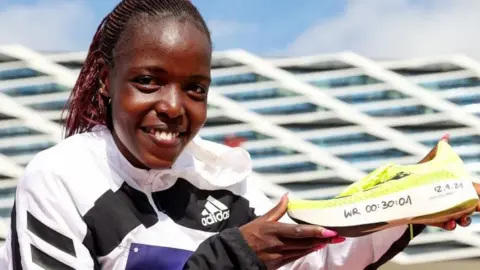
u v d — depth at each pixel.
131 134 1.62
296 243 1.50
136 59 1.59
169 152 1.63
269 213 1.55
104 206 1.65
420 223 1.56
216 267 1.52
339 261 1.75
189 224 1.75
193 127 1.65
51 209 1.62
